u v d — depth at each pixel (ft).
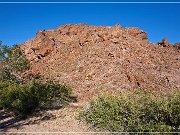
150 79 103.45
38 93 63.57
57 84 76.74
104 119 43.19
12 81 91.86
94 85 96.84
